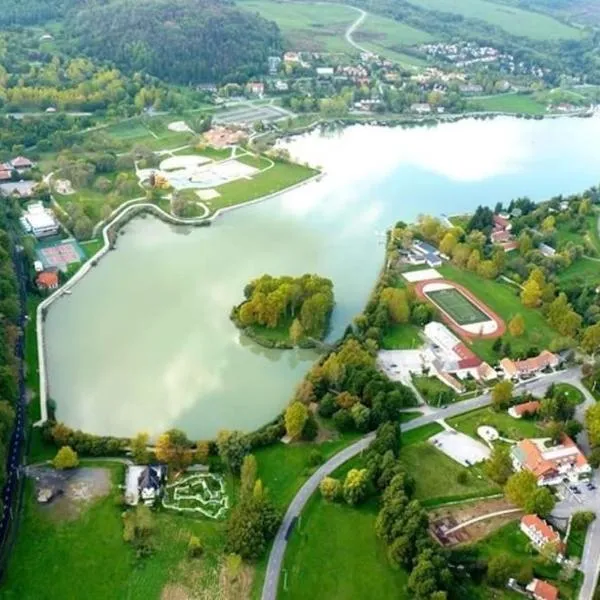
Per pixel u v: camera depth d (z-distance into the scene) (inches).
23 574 7726.4
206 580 7819.9
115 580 7760.8
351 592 7765.8
